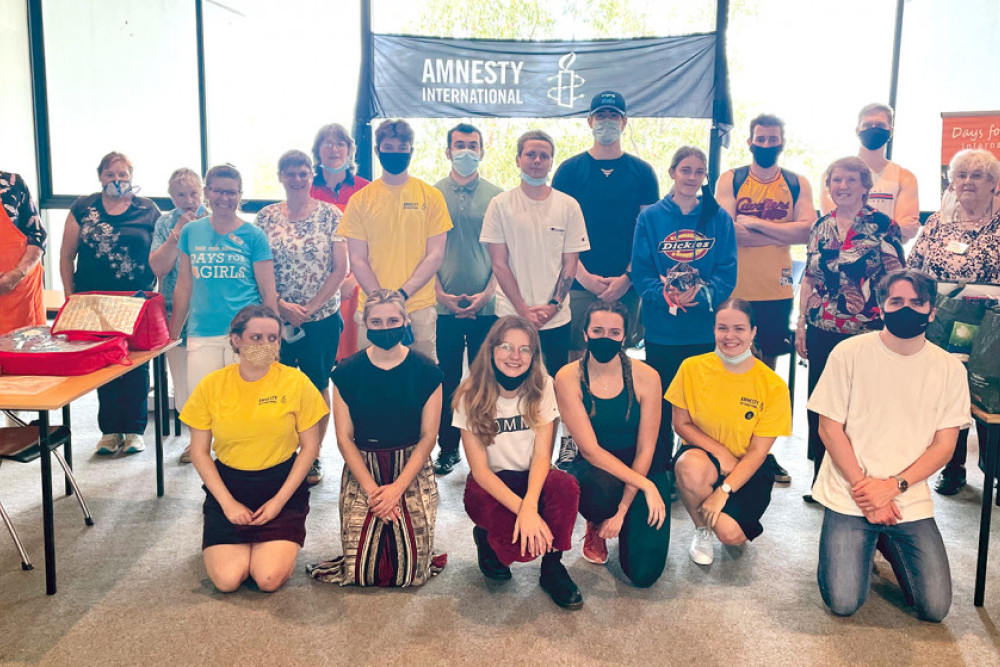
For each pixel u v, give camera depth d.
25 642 2.29
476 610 2.51
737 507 2.76
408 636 2.34
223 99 5.62
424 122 5.23
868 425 2.50
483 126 5.23
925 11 5.26
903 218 3.99
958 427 2.46
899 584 2.63
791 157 5.40
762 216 3.92
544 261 3.59
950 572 2.67
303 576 2.73
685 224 3.42
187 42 5.57
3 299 3.73
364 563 2.60
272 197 5.69
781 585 2.71
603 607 2.54
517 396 2.62
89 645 2.27
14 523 3.14
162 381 3.41
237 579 2.55
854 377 2.52
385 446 2.70
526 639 2.34
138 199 3.95
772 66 5.27
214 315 3.36
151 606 2.50
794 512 3.37
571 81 5.14
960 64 5.36
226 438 2.65
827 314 3.49
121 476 3.70
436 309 3.72
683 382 2.90
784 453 4.16
